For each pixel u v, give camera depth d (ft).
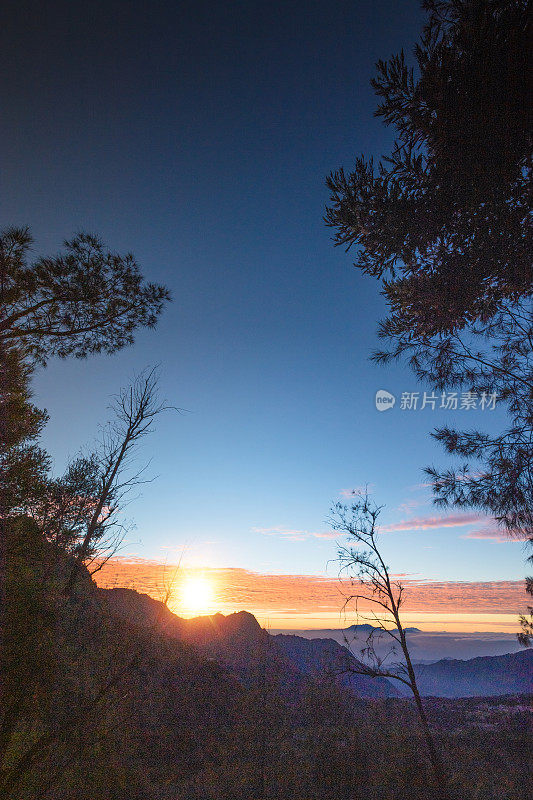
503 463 31.14
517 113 21.08
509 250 25.45
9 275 30.55
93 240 32.73
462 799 52.80
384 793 59.31
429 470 34.01
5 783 28.19
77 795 31.48
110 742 35.58
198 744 63.31
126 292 33.91
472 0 21.70
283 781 63.31
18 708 29.04
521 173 23.29
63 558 32.32
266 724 70.28
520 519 31.35
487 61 20.52
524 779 56.44
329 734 69.26
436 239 27.55
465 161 23.52
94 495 33.78
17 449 34.22
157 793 45.83
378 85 23.77
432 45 23.63
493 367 33.35
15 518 31.68
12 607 29.84
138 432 35.99
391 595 53.47
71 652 31.09
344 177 27.71
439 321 31.86
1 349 32.58
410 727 68.08
